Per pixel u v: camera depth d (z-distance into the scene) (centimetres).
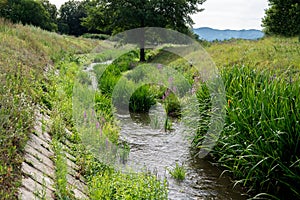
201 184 584
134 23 2175
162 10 2136
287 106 528
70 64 1488
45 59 1443
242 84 712
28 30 2252
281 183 524
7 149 383
